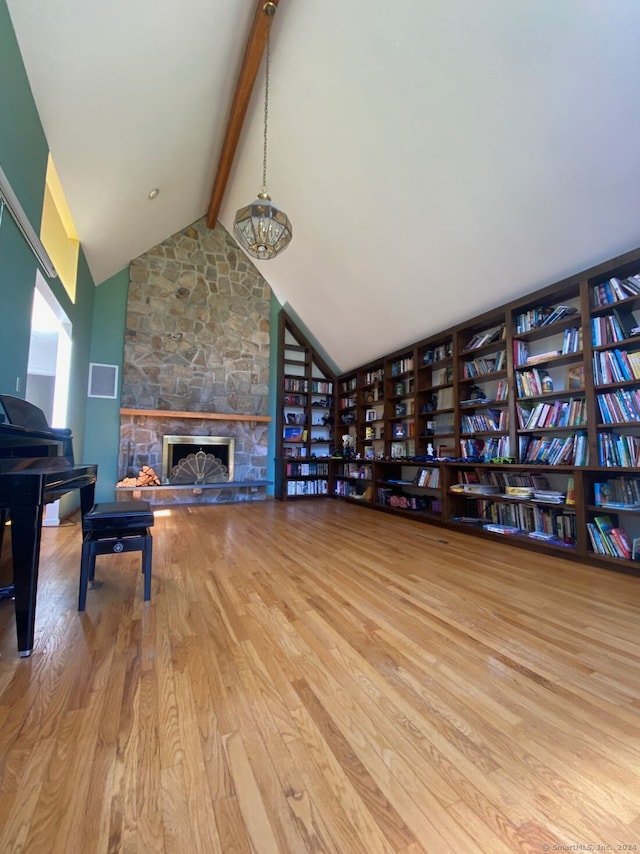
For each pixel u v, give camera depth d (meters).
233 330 5.62
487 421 3.60
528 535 3.01
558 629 1.63
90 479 2.34
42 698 1.12
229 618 1.70
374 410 5.54
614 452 2.54
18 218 2.03
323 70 2.82
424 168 2.94
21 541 1.38
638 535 2.64
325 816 0.77
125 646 1.44
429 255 3.54
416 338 4.50
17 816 0.75
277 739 0.98
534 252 2.92
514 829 0.75
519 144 2.44
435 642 1.51
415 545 3.07
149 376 5.04
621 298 2.54
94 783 0.83
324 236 4.22
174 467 5.08
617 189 2.32
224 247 5.64
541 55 2.06
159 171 3.64
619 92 2.00
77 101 2.41
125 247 4.57
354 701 1.14
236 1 2.51
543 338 3.29
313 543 3.08
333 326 5.44
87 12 2.01
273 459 5.82
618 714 1.10
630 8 1.76
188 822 0.75
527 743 0.98
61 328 3.67
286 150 3.63
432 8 2.18
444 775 0.88
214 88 3.14
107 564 2.47
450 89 2.43
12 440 1.73
